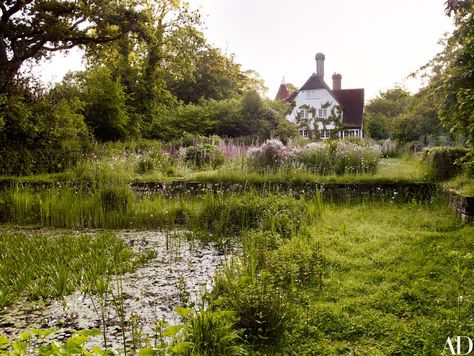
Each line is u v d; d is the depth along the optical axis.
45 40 14.74
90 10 15.18
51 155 12.56
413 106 9.32
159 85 23.38
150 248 5.72
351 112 34.56
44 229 7.23
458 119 6.21
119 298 3.80
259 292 3.13
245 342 2.85
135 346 2.78
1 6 13.73
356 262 4.37
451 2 6.54
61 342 2.99
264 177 9.48
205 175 10.18
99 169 10.59
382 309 3.28
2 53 13.77
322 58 35.88
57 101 15.15
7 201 8.19
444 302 3.30
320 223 6.31
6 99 12.02
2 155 11.55
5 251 5.38
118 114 18.64
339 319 3.12
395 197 8.23
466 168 7.07
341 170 10.22
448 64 7.39
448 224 5.79
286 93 45.25
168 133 22.42
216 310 3.22
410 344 2.74
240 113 24.50
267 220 6.17
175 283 4.23
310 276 3.98
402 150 20.61
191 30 20.61
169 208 7.40
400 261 4.33
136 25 16.23
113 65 20.00
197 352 2.55
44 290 3.94
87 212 7.48
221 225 6.47
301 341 2.88
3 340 2.18
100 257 4.86
